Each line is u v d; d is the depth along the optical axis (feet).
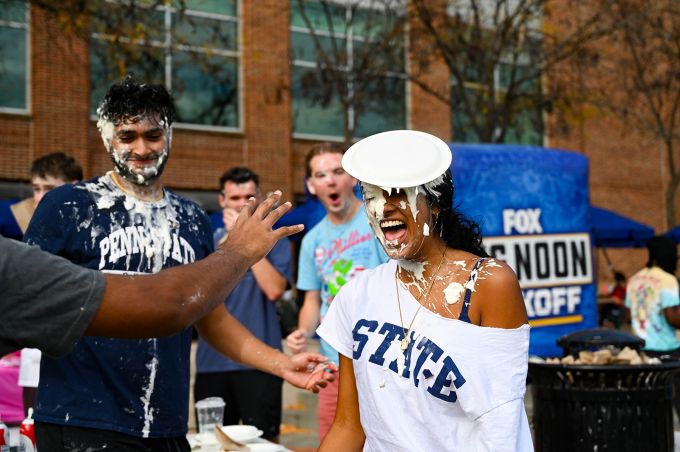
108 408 8.59
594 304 21.39
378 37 51.49
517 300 7.30
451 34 48.67
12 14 47.32
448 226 7.75
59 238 8.93
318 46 49.32
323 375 10.07
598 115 63.87
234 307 16.20
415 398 7.26
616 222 49.80
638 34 52.90
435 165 7.33
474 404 7.04
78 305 5.36
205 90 56.85
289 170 58.90
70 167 14.94
